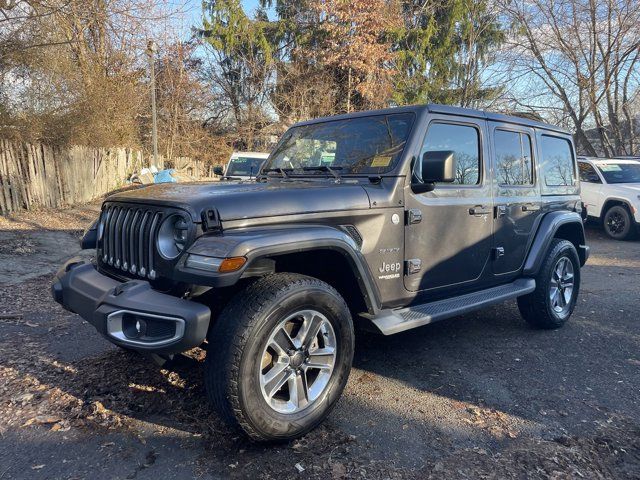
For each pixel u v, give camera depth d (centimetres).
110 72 1806
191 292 279
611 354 441
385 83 2233
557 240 508
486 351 442
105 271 326
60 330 469
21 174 1205
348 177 365
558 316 500
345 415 322
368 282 321
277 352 281
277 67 2692
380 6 2195
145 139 2462
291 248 274
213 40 2825
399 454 279
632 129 1853
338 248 297
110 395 339
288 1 2708
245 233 270
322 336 302
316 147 416
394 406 336
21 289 613
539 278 482
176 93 2597
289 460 271
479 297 416
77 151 1474
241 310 265
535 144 486
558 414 329
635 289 687
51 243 899
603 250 1029
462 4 2350
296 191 304
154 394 341
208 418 311
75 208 1363
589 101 1806
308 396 292
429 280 377
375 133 386
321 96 2373
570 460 277
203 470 261
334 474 260
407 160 354
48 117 1311
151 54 1941
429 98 2541
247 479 255
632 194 1123
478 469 267
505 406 339
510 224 444
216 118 3058
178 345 253
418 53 2516
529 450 286
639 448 291
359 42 2164
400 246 352
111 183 1748
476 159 416
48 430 297
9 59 1184
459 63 2458
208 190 304
